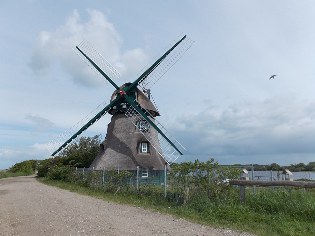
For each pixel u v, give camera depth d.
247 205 15.71
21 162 73.62
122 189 24.33
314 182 14.36
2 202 20.94
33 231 12.62
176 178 18.44
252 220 13.86
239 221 13.84
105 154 36.75
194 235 11.81
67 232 12.31
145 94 38.84
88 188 28.98
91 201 20.84
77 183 32.75
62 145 42.66
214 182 17.45
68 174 37.88
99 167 35.56
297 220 13.67
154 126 37.22
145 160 35.72
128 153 36.00
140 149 36.41
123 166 35.22
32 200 21.64
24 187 31.84
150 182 25.44
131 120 37.75
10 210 17.69
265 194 16.17
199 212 15.82
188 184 17.97
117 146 36.84
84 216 15.45
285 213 14.40
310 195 17.48
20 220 14.86
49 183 36.72
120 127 37.97
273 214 14.59
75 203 19.91
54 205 19.14
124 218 14.96
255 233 12.10
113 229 12.71
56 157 46.16
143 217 15.22
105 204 19.45
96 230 12.58
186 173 18.08
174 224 13.64
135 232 12.23
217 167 17.75
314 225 12.83
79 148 46.56
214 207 15.73
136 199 21.19
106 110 39.44
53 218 15.07
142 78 37.66
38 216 15.70
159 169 35.38
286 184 15.06
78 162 44.31
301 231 12.10
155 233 12.09
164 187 20.47
